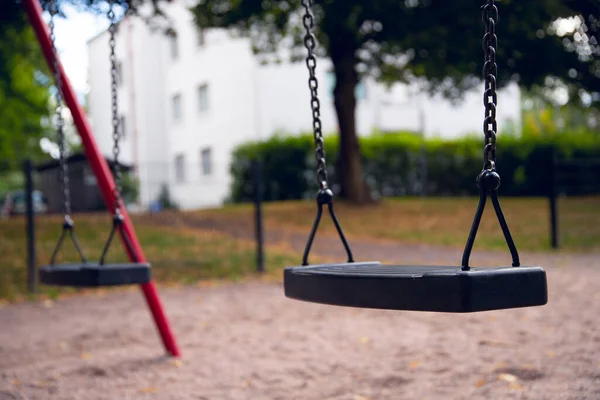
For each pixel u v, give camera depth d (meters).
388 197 20.83
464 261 1.85
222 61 23.53
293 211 15.01
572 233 10.92
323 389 3.27
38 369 3.87
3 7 9.81
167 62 27.25
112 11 3.57
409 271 2.03
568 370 3.31
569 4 11.58
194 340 4.58
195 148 25.58
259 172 8.28
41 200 20.70
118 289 7.33
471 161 21.44
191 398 3.21
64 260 8.64
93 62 12.82
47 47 4.32
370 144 20.98
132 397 3.26
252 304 6.01
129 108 26.77
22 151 28.03
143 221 12.34
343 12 12.51
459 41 12.34
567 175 14.70
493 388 3.08
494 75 1.87
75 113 4.24
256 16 14.35
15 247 9.41
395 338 4.32
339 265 2.49
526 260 8.27
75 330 5.10
